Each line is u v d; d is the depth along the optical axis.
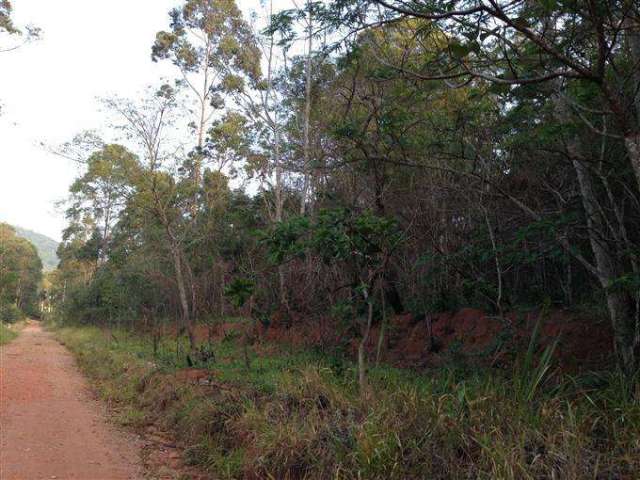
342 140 8.88
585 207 7.13
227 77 19.50
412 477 4.54
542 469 4.01
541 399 5.13
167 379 10.71
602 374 5.86
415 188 10.24
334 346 10.65
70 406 10.77
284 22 6.49
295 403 6.79
